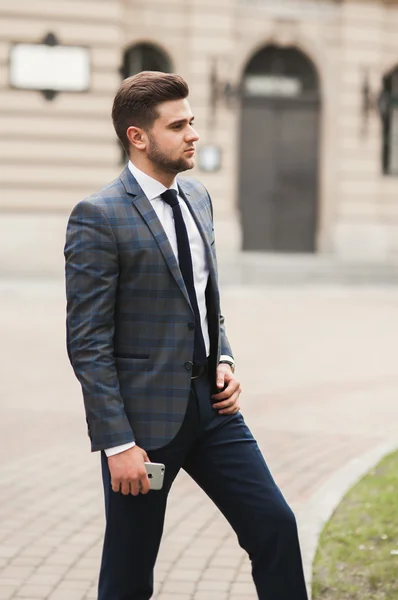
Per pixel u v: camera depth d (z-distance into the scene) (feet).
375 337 60.08
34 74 83.87
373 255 96.84
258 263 89.45
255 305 75.05
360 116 96.17
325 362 51.19
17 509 26.55
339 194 96.68
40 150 84.69
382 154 99.40
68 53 84.12
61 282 83.97
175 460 14.60
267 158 96.17
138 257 14.12
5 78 83.41
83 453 32.86
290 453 33.30
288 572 14.56
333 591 19.92
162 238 14.24
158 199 14.58
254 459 14.88
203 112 91.15
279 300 78.69
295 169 96.68
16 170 84.58
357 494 27.02
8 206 84.69
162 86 14.15
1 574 21.33
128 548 14.51
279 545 14.53
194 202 15.33
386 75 98.58
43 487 28.76
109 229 13.99
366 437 35.73
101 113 85.30
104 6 84.17
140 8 89.45
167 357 14.28
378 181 98.12
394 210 99.09
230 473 14.78
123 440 13.76
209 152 90.99
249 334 60.08
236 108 93.97
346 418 38.81
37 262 85.15
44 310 69.15
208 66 90.84
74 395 42.45
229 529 24.86
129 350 14.32
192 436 14.66
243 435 15.03
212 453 14.84
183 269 14.56
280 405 41.01
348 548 22.36
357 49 95.25
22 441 34.47
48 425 36.96
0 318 64.90
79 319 13.93
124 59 90.74
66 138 84.99
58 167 85.25
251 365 49.90
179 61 90.74
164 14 90.02
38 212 85.30
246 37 92.73
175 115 14.16
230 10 90.68
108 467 14.38
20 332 59.21
